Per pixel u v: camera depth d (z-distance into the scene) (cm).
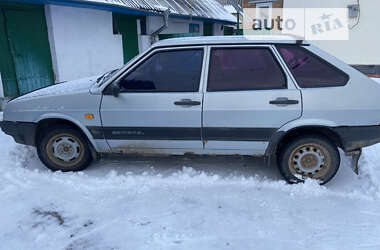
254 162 432
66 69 828
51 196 344
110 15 965
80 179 381
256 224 293
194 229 286
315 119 335
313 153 351
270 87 341
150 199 338
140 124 363
